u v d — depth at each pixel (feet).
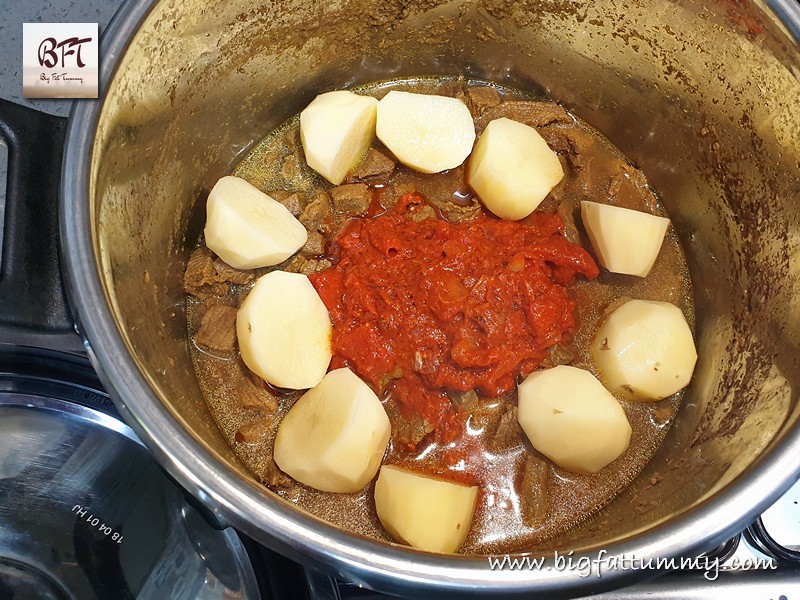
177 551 0.77
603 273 0.96
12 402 0.79
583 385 0.82
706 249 0.98
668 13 0.87
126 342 0.63
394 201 0.98
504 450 0.85
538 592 0.57
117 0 1.02
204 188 0.98
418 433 0.84
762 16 0.78
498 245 0.92
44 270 0.69
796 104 0.79
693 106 0.94
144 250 0.82
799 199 0.81
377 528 0.80
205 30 0.84
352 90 1.10
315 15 0.94
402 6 0.97
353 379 0.80
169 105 0.85
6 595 0.75
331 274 0.90
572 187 1.03
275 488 0.82
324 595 0.75
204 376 0.89
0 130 0.70
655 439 0.89
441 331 0.85
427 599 0.57
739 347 0.87
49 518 0.78
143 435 0.60
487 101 1.05
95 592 0.76
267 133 1.06
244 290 0.93
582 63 1.02
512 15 0.99
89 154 0.68
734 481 0.64
